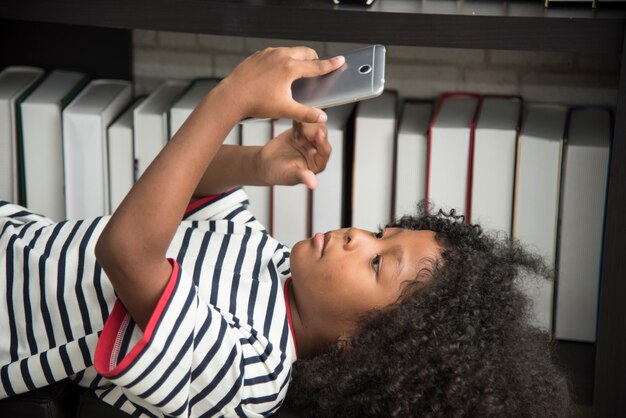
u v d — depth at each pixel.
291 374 1.20
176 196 1.04
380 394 1.13
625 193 1.30
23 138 1.56
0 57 1.75
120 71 1.74
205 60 1.73
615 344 1.35
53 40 1.73
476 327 1.12
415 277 1.15
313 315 1.18
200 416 1.14
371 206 1.53
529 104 1.60
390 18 1.30
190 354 1.06
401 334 1.12
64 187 1.57
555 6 1.32
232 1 1.33
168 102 1.58
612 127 1.51
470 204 1.48
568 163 1.45
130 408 1.14
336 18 1.31
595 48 1.27
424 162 1.49
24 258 1.19
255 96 1.05
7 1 1.36
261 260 1.24
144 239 1.03
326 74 1.10
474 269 1.16
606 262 1.33
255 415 1.15
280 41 1.70
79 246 1.19
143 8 1.34
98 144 1.55
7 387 1.14
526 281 1.47
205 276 1.19
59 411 1.15
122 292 1.06
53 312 1.16
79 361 1.13
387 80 1.68
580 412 1.52
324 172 1.52
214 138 1.06
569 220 1.47
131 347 1.08
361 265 1.15
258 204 1.56
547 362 1.20
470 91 1.67
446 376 1.10
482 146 1.46
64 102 1.56
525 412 1.13
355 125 1.50
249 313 1.16
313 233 1.55
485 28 1.28
